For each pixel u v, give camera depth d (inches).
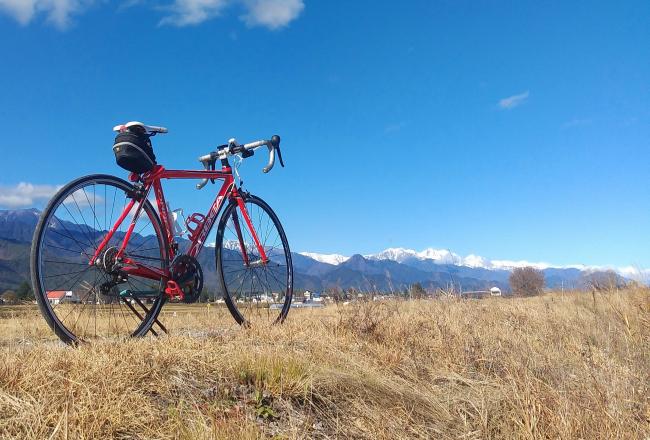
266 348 142.9
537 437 115.6
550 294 331.9
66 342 133.8
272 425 108.1
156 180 159.9
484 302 277.7
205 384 117.0
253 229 198.4
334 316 210.2
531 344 184.2
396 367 157.8
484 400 136.5
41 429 84.4
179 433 93.7
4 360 107.5
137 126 153.6
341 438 110.1
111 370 108.2
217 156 192.7
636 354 170.7
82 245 140.7
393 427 117.6
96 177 144.0
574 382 146.1
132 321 159.0
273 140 193.8
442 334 188.7
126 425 92.5
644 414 126.8
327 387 126.4
